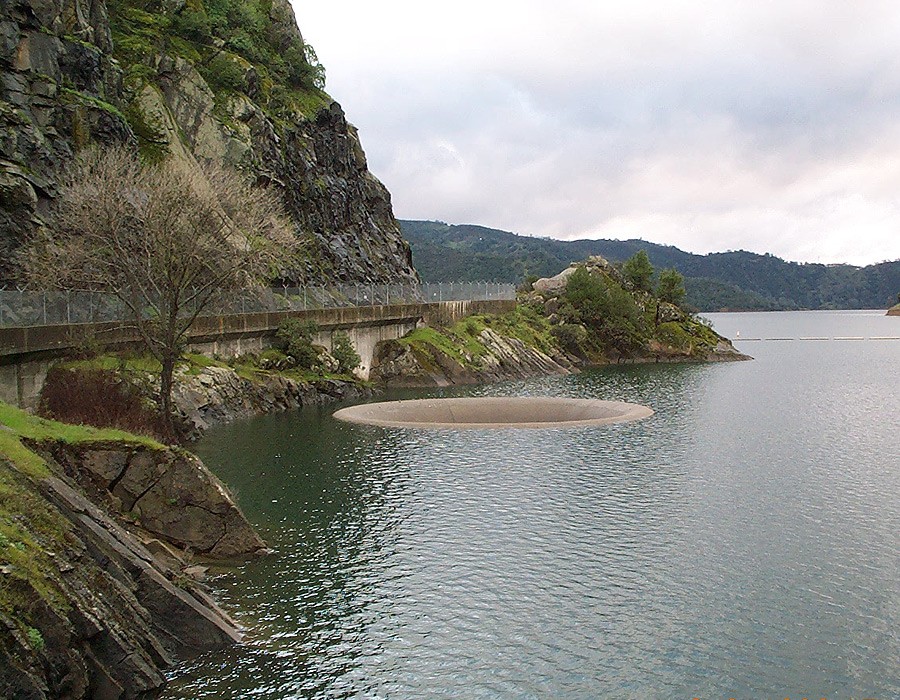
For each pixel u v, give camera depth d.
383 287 118.81
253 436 67.19
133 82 101.81
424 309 125.75
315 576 34.34
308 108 139.62
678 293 195.00
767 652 28.50
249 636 28.38
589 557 37.62
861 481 53.59
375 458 59.00
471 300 143.62
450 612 31.11
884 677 26.98
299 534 40.16
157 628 26.69
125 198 61.81
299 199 127.00
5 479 26.03
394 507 45.47
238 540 36.34
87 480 33.56
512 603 32.16
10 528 23.23
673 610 31.83
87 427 36.59
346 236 138.75
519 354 134.38
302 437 67.06
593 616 31.08
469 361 119.38
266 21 148.50
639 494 49.28
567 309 164.38
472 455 60.69
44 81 70.50
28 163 65.94
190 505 35.34
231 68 117.62
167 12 122.06
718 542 40.16
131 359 65.94
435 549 38.28
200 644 27.16
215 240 60.34
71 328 60.12
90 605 23.17
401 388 109.31
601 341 166.38
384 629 29.41
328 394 90.81
